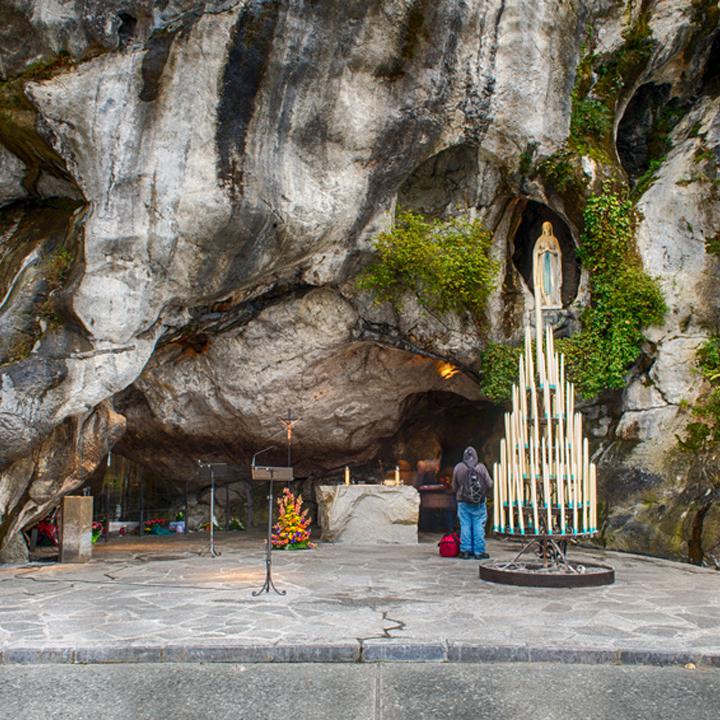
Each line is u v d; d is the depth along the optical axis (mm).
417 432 17719
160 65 9828
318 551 11859
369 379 15508
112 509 17266
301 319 14039
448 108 12000
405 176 12453
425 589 7809
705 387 11648
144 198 10219
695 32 13250
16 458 9969
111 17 9602
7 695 4484
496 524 8602
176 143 10211
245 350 14477
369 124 11422
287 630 5734
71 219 10625
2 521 10375
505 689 4570
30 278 10273
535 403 8336
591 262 12914
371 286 13336
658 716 4125
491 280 13328
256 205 10703
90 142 9969
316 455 17234
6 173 10766
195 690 4570
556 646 5207
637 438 12102
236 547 12812
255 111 10398
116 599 7266
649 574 8992
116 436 11648
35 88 9750
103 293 10234
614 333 12484
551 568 8484
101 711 4223
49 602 7117
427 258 12867
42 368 9898
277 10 9953
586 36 13070
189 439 16359
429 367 15422
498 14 11867
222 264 11078
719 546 9953
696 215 12367
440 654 5195
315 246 11953
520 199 14086
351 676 4844
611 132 13367
